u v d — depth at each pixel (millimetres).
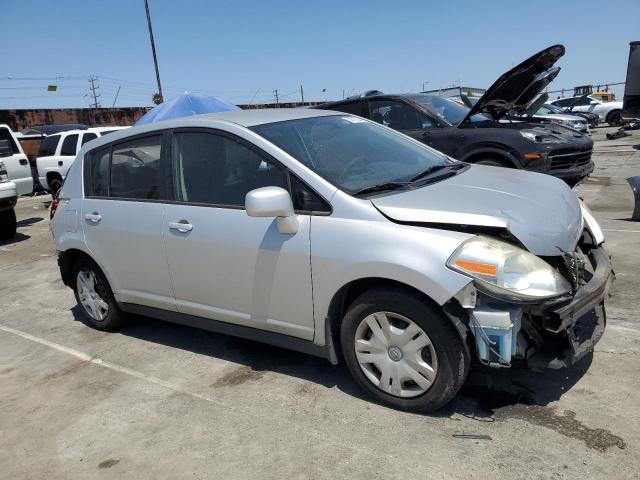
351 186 3195
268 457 2816
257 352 4059
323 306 3139
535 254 2742
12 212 9508
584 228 3422
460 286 2639
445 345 2805
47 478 2861
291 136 3527
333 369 3662
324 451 2811
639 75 14953
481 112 7512
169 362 4047
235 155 3523
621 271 4891
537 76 6785
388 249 2838
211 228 3557
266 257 3301
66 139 14086
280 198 3025
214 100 10562
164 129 3926
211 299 3705
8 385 3943
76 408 3518
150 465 2863
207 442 2998
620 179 10234
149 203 3957
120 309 4559
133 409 3422
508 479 2477
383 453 2744
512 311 2625
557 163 6723
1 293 6363
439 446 2746
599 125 27938
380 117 7879
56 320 5250
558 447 2646
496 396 3117
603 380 3168
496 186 3275
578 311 2699
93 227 4348
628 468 2465
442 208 2871
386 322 2984
